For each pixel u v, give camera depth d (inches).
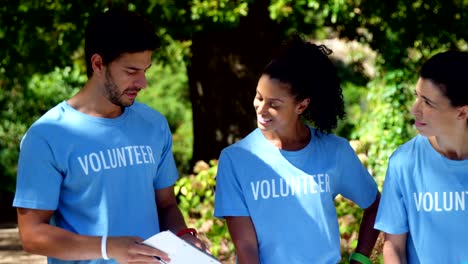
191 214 372.2
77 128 175.6
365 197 198.2
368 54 705.0
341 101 190.4
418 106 170.1
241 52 553.3
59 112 176.7
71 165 173.9
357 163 196.2
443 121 168.4
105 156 175.9
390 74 512.7
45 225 172.9
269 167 187.0
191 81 579.2
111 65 171.6
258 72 555.2
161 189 193.0
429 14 549.0
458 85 164.9
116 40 169.9
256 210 186.5
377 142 467.8
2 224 578.2
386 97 505.4
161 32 538.9
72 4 531.8
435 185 173.9
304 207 186.1
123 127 179.8
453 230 172.9
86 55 176.6
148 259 167.6
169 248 164.6
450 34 549.6
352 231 306.8
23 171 173.8
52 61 581.3
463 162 172.2
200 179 365.7
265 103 182.2
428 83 166.9
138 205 179.6
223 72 557.6
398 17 545.0
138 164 179.8
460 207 172.2
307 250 186.4
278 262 187.0
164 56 589.6
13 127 845.2
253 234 188.1
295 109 183.6
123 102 174.2
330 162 189.8
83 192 175.5
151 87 970.7
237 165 187.9
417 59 545.6
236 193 187.9
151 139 184.4
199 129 573.3
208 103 564.4
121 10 174.2
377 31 561.3
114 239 169.8
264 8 551.5
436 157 173.9
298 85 180.9
